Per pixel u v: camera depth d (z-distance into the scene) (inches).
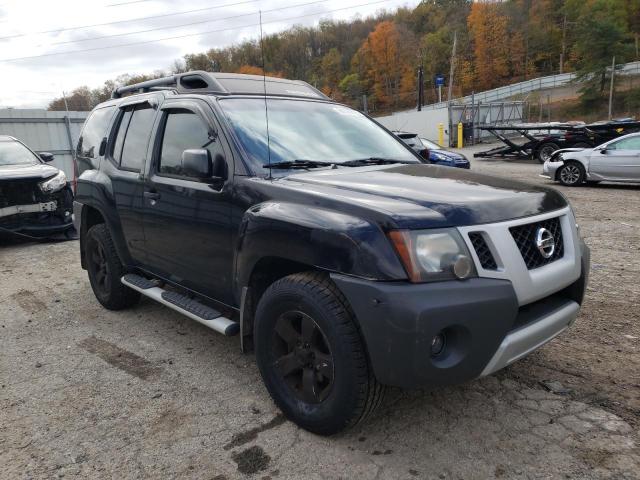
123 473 98.6
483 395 122.6
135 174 160.1
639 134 499.5
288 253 104.0
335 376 98.2
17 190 306.2
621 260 237.1
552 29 3378.4
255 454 102.9
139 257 165.8
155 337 165.6
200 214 131.2
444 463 98.4
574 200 436.1
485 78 3331.7
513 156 854.5
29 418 119.2
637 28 3002.0
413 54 3336.6
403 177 120.0
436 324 87.3
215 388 130.6
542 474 94.6
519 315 105.1
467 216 95.1
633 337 152.5
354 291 91.9
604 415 112.9
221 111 133.0
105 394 129.3
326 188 109.5
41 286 230.5
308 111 152.7
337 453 102.3
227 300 129.6
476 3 3437.5
